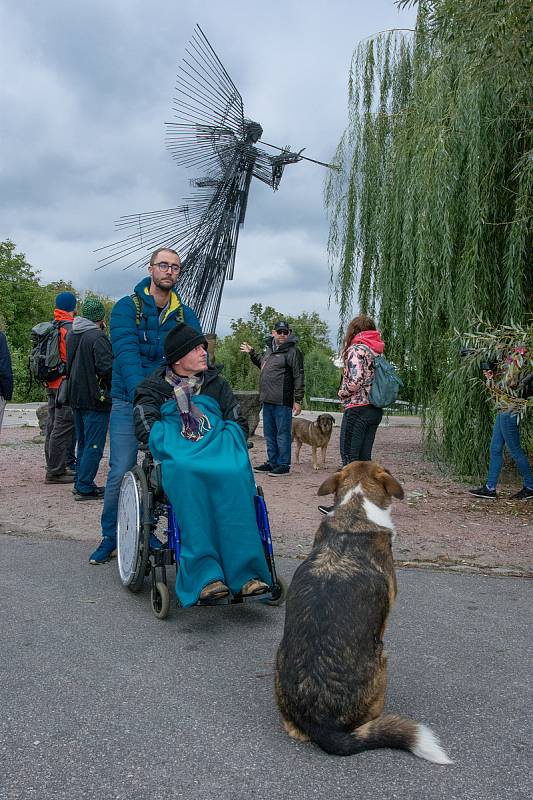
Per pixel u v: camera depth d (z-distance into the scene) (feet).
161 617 13.00
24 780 7.79
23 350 124.98
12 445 37.76
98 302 22.89
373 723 8.38
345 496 10.61
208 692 10.11
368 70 34.27
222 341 111.04
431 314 29.09
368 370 23.15
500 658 11.46
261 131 34.30
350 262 34.37
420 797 7.58
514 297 25.40
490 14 20.38
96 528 20.12
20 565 16.48
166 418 13.35
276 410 29.17
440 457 31.48
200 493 12.28
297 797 7.55
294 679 8.55
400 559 17.25
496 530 20.10
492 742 8.79
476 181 25.72
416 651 11.72
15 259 147.64
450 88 27.14
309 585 9.19
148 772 7.99
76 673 10.67
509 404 21.31
